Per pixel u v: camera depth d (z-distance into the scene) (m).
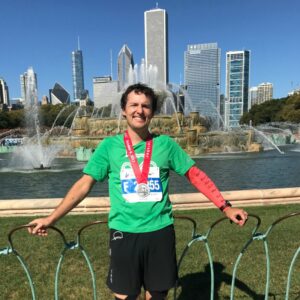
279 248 5.38
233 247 5.43
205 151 27.81
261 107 92.75
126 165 2.65
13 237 6.02
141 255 2.67
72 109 90.81
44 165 21.14
